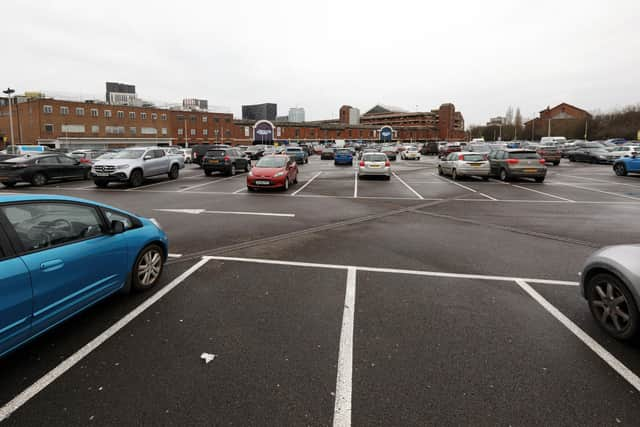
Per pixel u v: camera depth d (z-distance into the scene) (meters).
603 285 3.64
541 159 17.22
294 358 3.19
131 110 67.94
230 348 3.34
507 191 14.52
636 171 19.55
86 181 18.62
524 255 6.15
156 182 18.05
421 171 24.44
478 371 3.01
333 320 3.87
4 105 67.19
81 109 62.31
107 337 3.51
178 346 3.37
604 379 2.89
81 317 3.90
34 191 14.70
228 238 7.27
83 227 3.61
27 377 2.91
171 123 73.44
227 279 5.02
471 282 4.93
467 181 18.12
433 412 2.56
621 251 3.49
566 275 5.20
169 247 6.60
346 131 104.31
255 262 5.76
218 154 21.30
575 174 21.27
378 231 7.91
